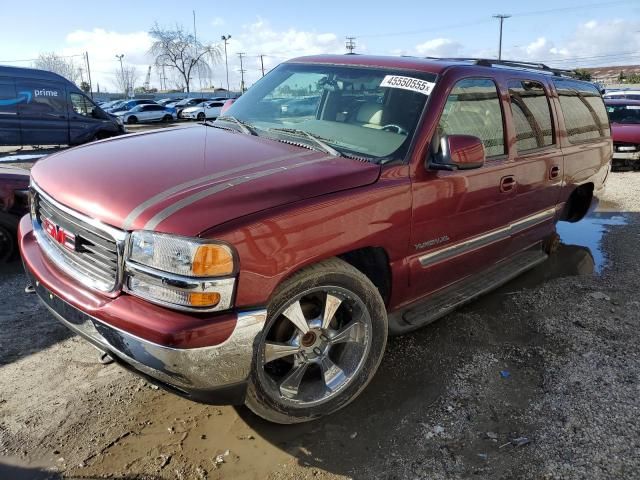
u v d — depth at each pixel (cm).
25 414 280
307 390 277
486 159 360
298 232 241
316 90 369
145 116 3562
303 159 284
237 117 380
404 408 298
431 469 253
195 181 246
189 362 216
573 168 480
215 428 276
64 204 254
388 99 335
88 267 248
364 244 275
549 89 452
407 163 299
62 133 1598
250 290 227
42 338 359
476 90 359
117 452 256
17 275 471
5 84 1472
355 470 252
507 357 354
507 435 277
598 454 263
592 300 447
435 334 380
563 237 641
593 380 327
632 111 1216
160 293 218
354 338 288
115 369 325
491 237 379
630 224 710
